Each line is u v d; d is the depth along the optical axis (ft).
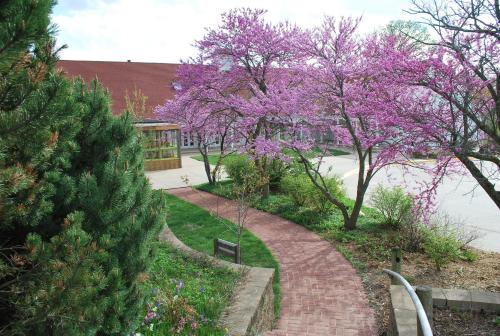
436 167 25.72
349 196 54.60
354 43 36.37
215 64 52.11
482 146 23.75
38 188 9.50
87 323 9.59
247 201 36.99
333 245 34.78
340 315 23.22
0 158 8.43
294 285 27.53
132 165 14.10
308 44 36.58
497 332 16.55
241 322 17.30
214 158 90.99
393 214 38.04
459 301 18.25
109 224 12.18
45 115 8.36
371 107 26.12
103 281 10.45
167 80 100.37
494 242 34.96
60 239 9.37
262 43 47.62
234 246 28.94
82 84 13.92
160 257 25.68
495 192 22.90
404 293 19.24
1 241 11.39
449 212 45.14
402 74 23.72
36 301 9.32
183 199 53.47
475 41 22.47
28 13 7.93
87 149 13.28
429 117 23.84
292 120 40.06
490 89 21.97
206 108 55.31
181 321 15.93
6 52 7.77
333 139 40.93
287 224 41.37
